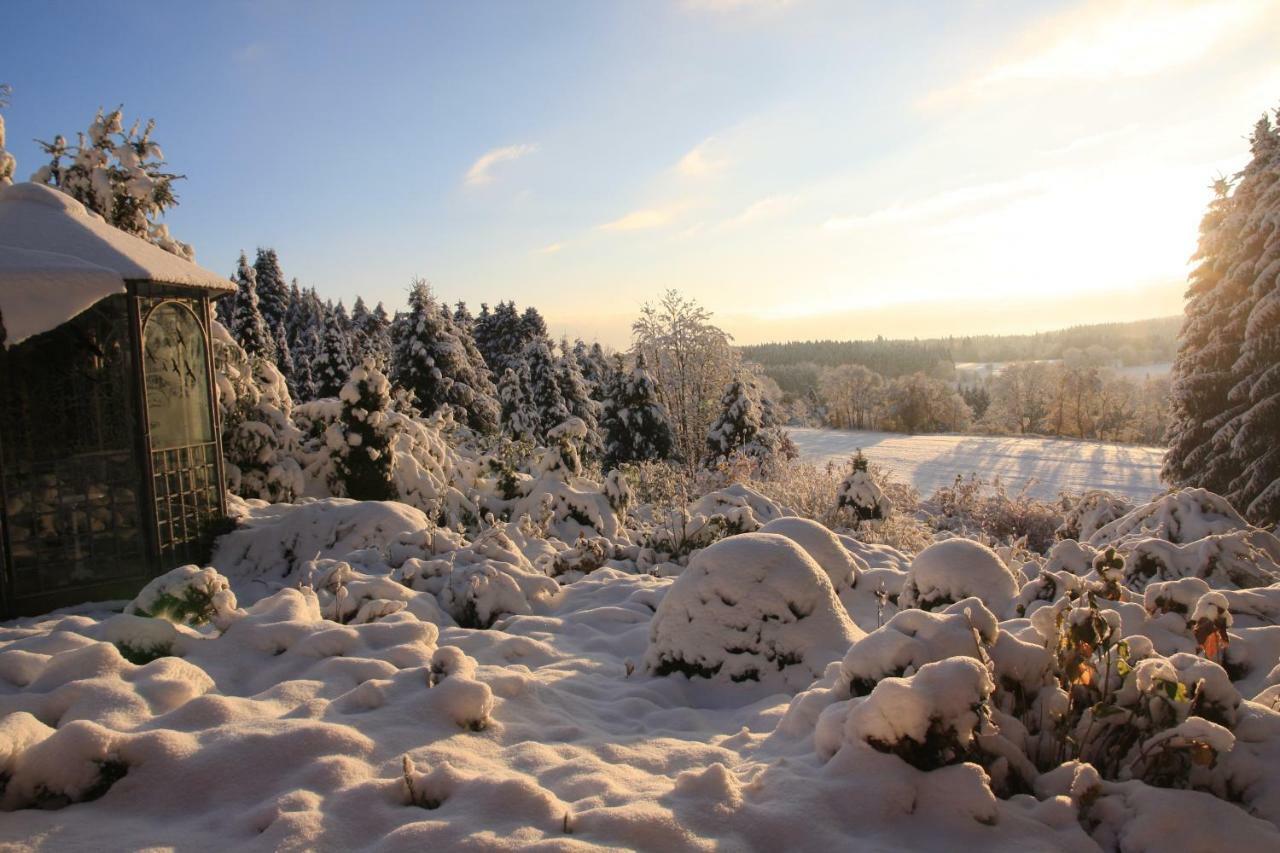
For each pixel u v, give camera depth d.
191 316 8.26
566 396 38.00
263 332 38.41
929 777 2.89
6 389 6.78
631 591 6.99
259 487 10.77
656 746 3.63
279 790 2.92
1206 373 19.08
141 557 7.53
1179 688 3.01
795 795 2.86
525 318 50.81
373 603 5.35
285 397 12.20
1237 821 2.69
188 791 2.89
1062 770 3.07
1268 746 3.07
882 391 85.38
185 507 8.04
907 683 3.03
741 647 4.89
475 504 11.37
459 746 3.39
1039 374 76.25
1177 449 19.94
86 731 2.96
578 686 4.57
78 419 7.16
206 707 3.38
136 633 4.16
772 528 6.75
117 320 7.34
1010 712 3.41
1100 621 3.22
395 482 11.05
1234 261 19.22
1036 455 51.81
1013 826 2.73
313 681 3.93
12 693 3.57
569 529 10.60
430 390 29.55
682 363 32.56
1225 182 20.12
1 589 6.74
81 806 2.85
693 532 8.94
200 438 8.34
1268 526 16.91
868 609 6.50
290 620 4.64
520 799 2.75
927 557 5.54
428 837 2.52
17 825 2.70
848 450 56.88
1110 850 2.73
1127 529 8.85
